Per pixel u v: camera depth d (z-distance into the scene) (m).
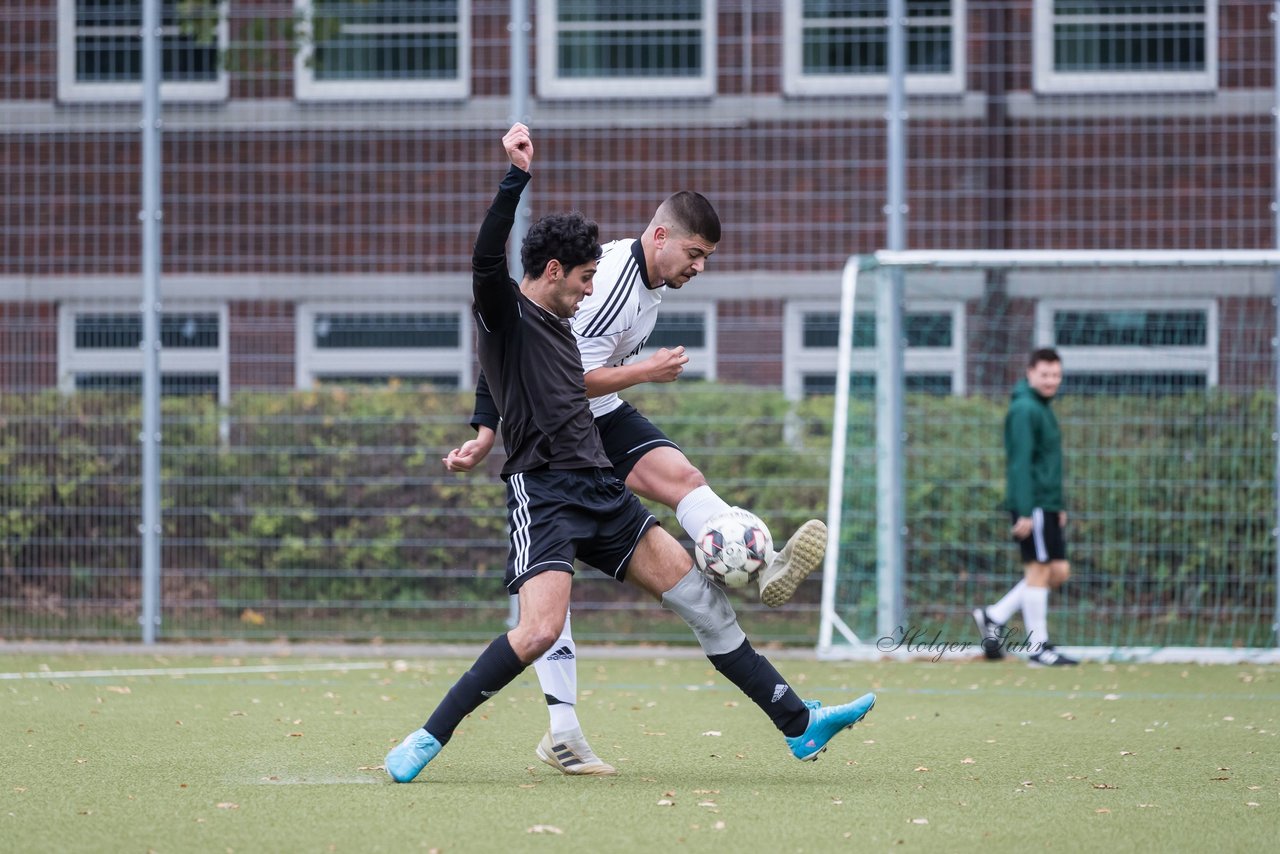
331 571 33.88
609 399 18.50
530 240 16.47
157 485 33.41
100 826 14.04
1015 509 30.97
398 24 35.28
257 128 35.19
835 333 34.75
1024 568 33.53
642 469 18.20
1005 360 35.03
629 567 16.95
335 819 14.40
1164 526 34.03
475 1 35.31
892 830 14.08
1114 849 13.31
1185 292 34.28
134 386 34.00
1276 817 14.88
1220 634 33.69
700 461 34.34
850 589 34.16
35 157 35.06
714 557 16.70
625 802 15.44
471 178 35.09
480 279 16.19
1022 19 34.62
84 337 34.41
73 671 29.48
